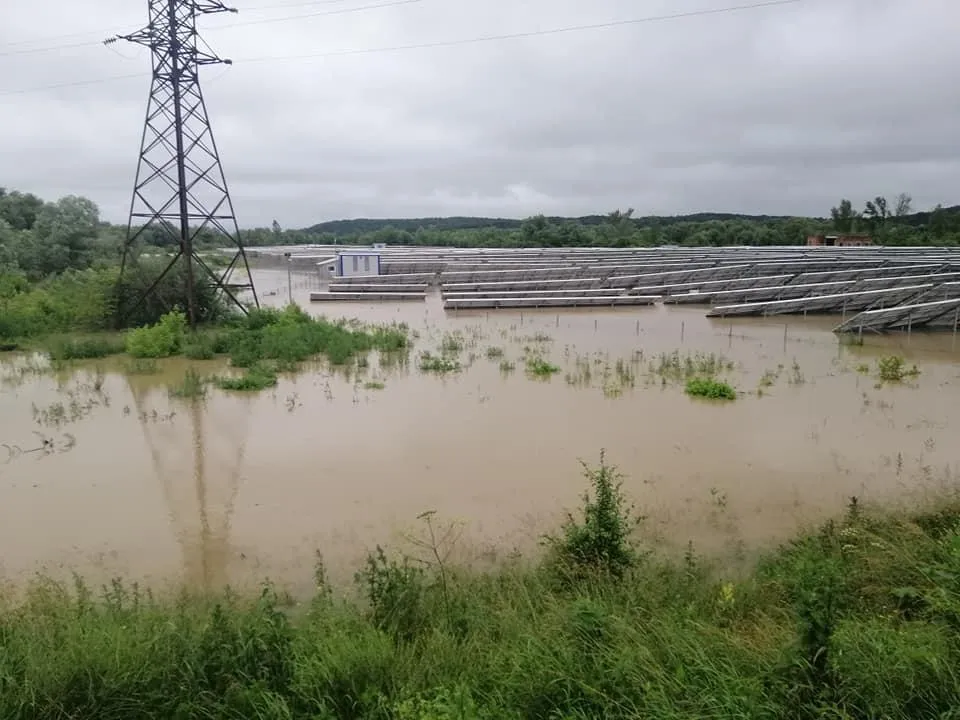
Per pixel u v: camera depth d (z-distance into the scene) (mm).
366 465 10266
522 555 7293
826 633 4098
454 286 34156
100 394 15109
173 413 13359
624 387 15336
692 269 39031
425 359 18234
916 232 71188
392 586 5637
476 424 12422
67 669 4332
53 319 24078
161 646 4691
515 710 3988
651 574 6113
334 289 36156
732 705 3764
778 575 5992
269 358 18766
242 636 4660
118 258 42000
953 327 23500
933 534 6805
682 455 10625
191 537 7918
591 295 33188
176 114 22531
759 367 17750
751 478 9609
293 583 6797
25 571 7129
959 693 3855
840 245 64250
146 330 19875
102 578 6961
